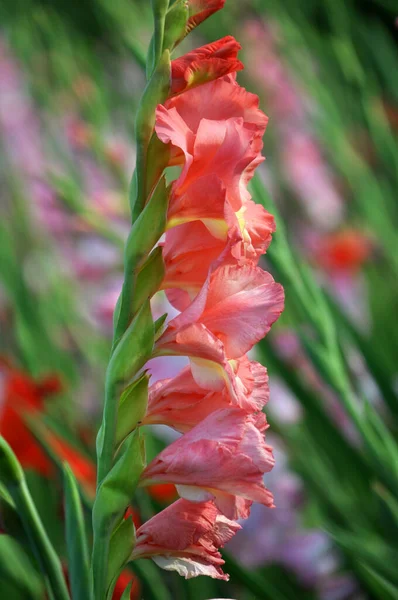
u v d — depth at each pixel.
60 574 1.23
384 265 3.64
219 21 3.99
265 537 2.18
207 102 1.14
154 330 1.15
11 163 3.77
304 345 1.65
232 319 1.15
